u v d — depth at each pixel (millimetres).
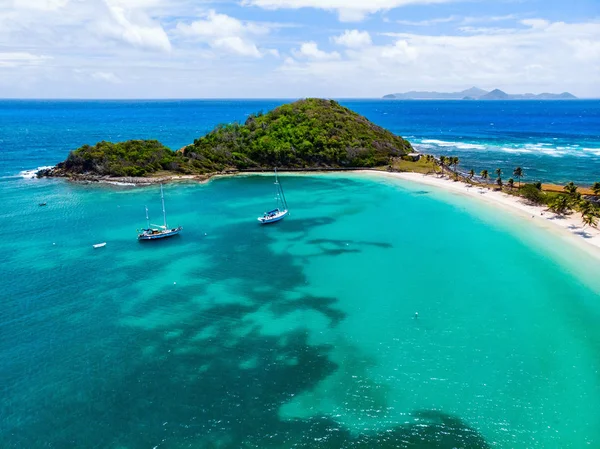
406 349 50000
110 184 133000
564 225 89625
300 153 157875
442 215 99375
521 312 57375
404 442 37500
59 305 60031
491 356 48500
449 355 48781
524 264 71812
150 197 119000
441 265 72375
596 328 53594
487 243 81438
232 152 157125
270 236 87875
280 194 122625
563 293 62125
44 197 117250
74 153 144000
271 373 46281
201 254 78562
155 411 41094
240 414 40688
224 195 122188
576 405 41312
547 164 157875
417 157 165625
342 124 171250
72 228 92250
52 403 42062
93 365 47562
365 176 145500
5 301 60844
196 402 42188
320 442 37562
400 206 108000
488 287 64375
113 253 78812
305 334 53281
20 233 88625
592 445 37000
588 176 136125
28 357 48812
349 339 52156
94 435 38438
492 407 41250
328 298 62031
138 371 46625
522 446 37000
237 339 52344
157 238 85875
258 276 69312
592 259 72938
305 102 189250
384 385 44344
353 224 94688
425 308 58781
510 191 116438
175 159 147500
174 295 63188
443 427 39031
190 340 52188
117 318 56906
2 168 157250
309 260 75500
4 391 43562
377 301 60906
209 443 37500
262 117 178000
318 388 44031
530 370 46125
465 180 132125
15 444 37500
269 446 37188
